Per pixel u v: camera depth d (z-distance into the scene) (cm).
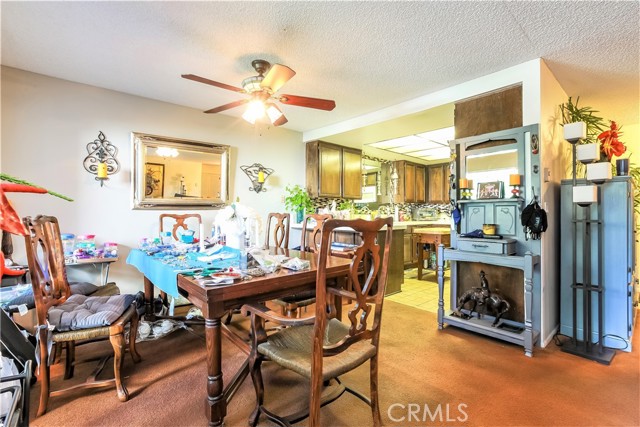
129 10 190
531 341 228
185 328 274
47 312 170
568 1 179
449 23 202
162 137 347
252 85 228
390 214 584
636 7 183
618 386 190
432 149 553
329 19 199
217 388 151
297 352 146
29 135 276
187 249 257
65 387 186
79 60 255
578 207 257
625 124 405
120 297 204
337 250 298
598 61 250
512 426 155
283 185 460
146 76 285
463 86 294
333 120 415
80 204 302
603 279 248
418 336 264
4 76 265
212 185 387
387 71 271
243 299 158
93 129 308
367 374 203
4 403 102
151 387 186
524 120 254
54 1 181
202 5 185
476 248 261
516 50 235
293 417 152
